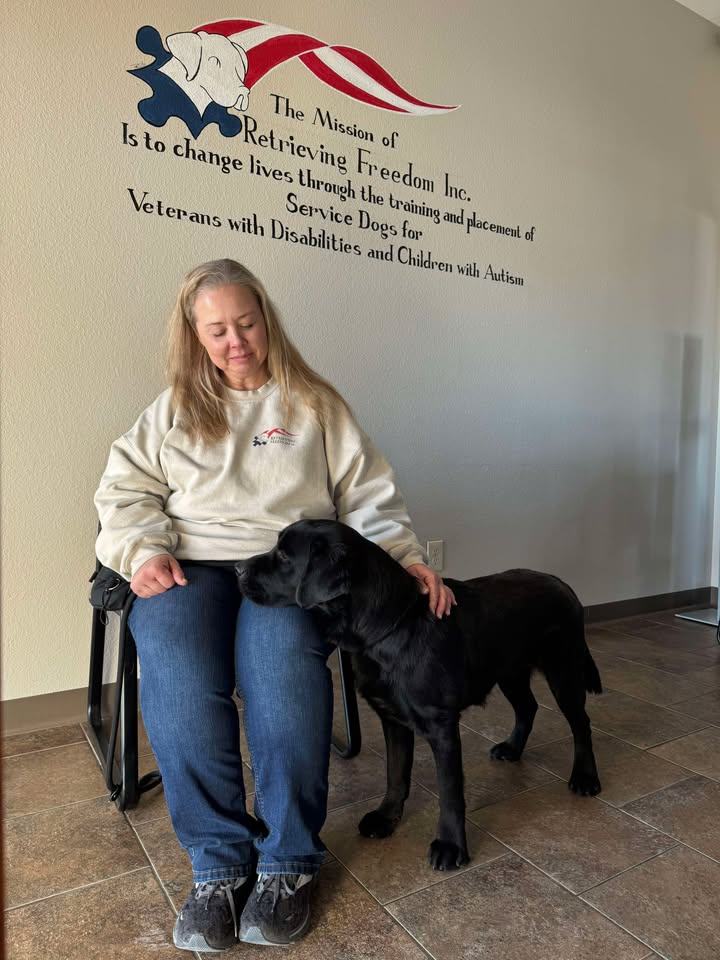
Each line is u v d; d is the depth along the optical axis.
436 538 2.76
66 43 1.93
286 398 1.46
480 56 2.75
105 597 1.41
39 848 1.42
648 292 3.42
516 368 2.95
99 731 1.83
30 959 1.11
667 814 1.57
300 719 1.18
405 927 1.19
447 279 2.71
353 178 2.45
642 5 3.27
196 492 1.40
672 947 1.14
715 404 3.79
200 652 1.20
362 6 2.43
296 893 1.16
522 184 2.92
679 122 3.48
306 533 1.28
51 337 1.95
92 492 2.04
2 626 1.94
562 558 3.19
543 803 1.61
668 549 3.62
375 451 1.60
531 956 1.12
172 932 1.18
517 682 1.81
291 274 2.33
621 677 2.52
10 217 1.88
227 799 1.19
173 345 1.46
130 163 2.03
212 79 2.14
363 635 1.33
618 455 3.37
